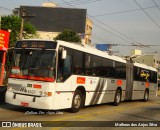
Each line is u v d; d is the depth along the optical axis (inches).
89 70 593.0
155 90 1090.7
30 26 2069.4
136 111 663.8
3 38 1065.5
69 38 2400.3
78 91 552.7
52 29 3882.9
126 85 816.9
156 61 3779.5
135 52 2955.2
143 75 960.9
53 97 469.4
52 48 482.0
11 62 505.7
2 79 1036.5
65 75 501.0
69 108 539.2
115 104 755.4
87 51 585.0
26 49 498.6
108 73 693.3
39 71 477.1
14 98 487.5
